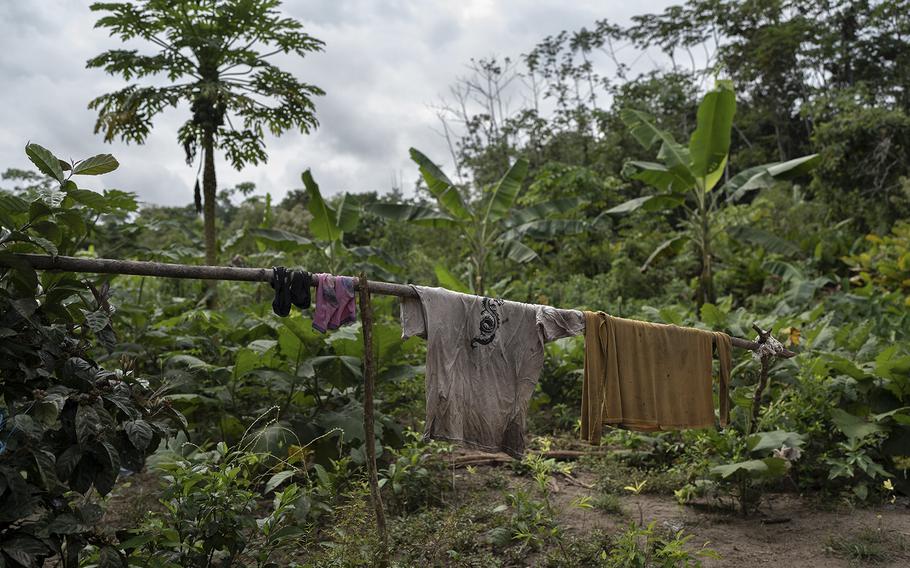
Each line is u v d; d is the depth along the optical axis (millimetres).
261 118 12258
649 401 4379
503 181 12445
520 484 5906
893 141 20125
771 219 18469
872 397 5773
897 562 4391
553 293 15047
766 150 32125
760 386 5398
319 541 4480
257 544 3629
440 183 11750
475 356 3885
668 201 13117
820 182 21156
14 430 2863
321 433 5492
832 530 4906
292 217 25031
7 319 3000
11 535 2793
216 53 11305
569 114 33062
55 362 3117
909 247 14047
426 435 3721
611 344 4230
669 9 37875
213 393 5867
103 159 3277
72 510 3018
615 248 18719
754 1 31609
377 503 3932
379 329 5727
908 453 5453
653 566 4105
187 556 3287
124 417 3244
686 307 12914
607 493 5723
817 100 21531
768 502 5500
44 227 3186
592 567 4203
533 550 4516
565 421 7699
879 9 29125
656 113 32875
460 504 5312
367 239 24297
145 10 10828
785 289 14289
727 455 5383
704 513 5305
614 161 29609
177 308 8297
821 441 5840
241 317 7039
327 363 5773
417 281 16719
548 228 13273
